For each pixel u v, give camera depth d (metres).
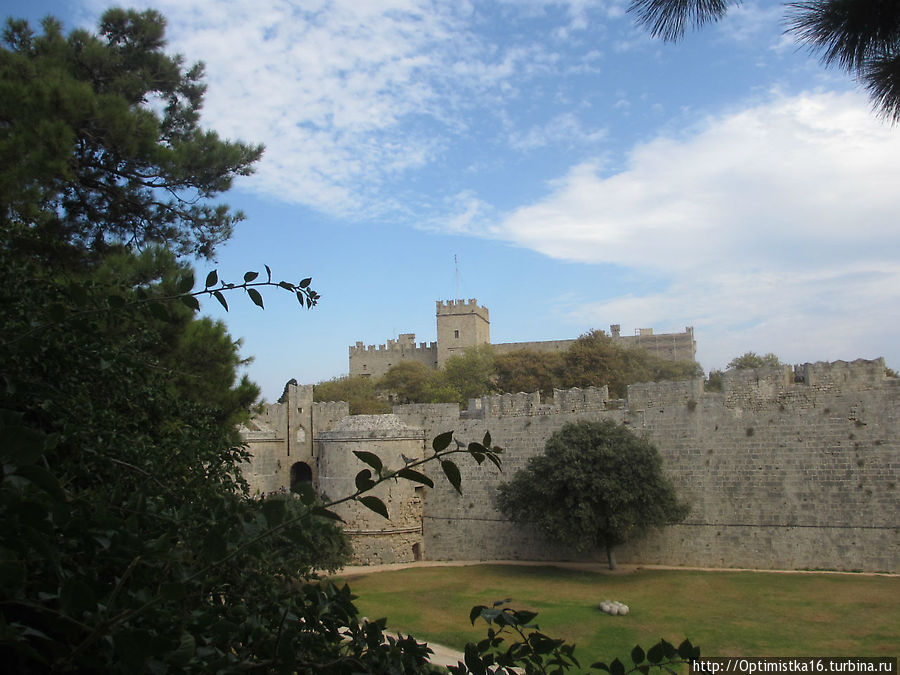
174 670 4.94
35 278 9.46
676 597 30.34
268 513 5.41
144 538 6.93
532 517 37.03
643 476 34.88
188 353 19.11
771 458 35.78
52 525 4.46
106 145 19.97
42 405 8.21
